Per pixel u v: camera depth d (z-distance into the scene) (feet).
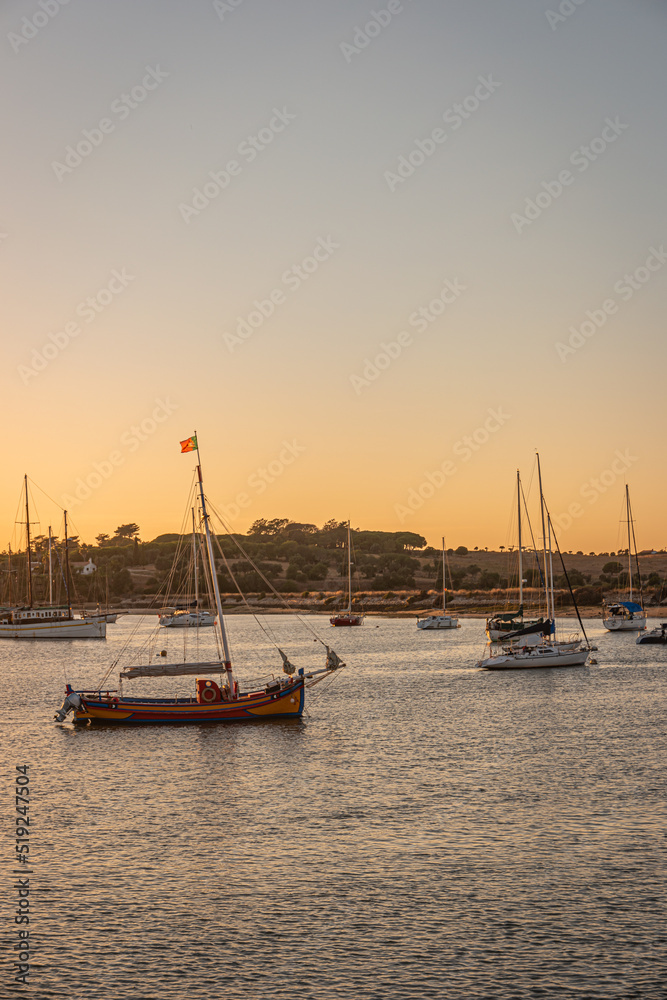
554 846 113.39
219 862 109.40
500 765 159.94
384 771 156.66
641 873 103.35
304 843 116.47
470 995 77.36
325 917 93.09
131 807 135.03
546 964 82.48
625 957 83.51
